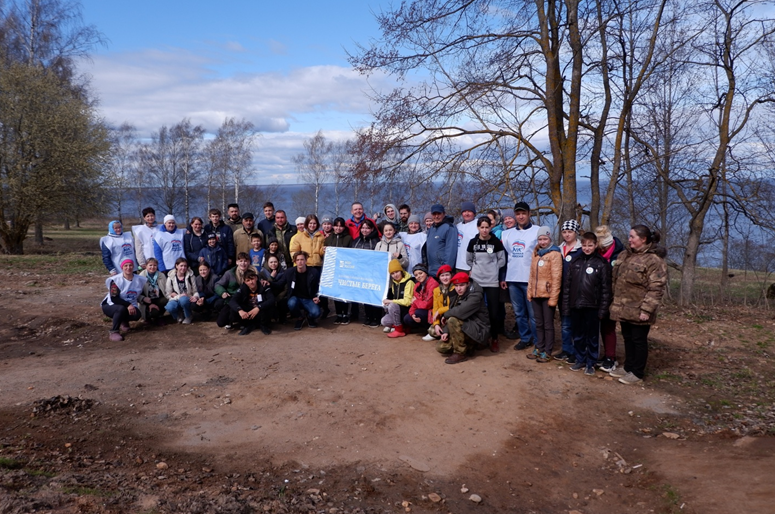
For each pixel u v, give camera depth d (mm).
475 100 10484
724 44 11305
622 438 5027
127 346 7754
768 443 4547
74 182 23312
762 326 9016
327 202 50094
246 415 5344
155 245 9148
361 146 11250
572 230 6793
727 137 11461
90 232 41000
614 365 6652
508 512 3787
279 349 7582
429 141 11125
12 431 4715
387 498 3863
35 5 24969
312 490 3871
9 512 2887
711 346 7859
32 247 25578
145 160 47000
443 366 6871
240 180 44375
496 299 7359
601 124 11109
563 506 3891
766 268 11938
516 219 7656
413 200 11266
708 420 5355
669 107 12531
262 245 9242
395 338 8148
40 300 11016
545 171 11406
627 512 3768
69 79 26516
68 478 3562
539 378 6477
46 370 6629
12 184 21375
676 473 4160
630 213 13062
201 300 8773
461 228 8422
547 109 10547
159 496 3465
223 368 6750
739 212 11859
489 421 5328
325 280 8859
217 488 3758
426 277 7820
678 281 14508
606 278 6285
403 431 5066
